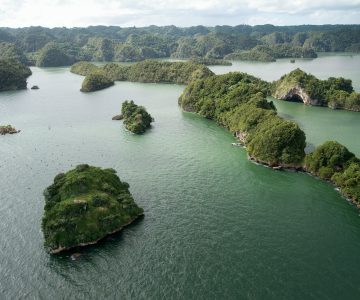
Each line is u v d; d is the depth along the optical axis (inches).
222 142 7583.7
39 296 3496.6
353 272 3804.1
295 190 5492.1
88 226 4244.6
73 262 3927.2
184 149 7170.3
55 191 4763.8
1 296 3489.2
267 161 6363.2
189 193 5359.3
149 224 4571.9
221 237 4345.5
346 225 4613.7
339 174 5600.4
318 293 3533.5
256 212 4884.4
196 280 3681.1
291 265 3900.1
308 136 7834.6
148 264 3895.2
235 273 3779.5
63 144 7504.9
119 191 4899.1
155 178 5846.5
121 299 3452.3
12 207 4968.0
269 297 3481.8
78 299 3454.7
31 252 4074.8
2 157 6801.2
